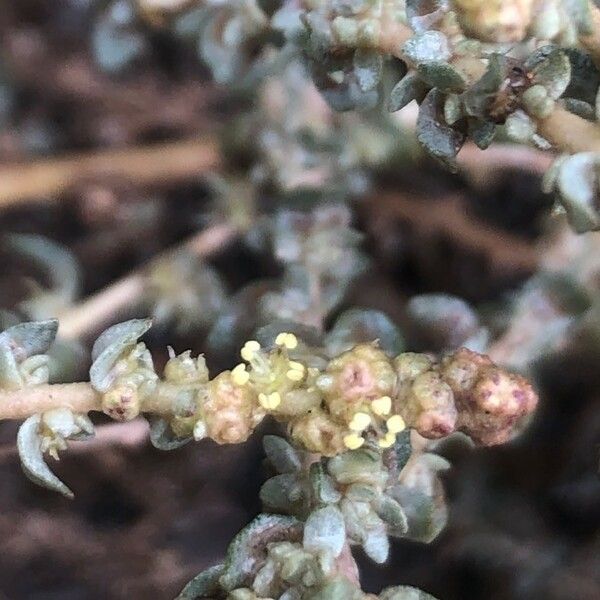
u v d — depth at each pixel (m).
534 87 0.05
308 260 0.08
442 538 0.08
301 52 0.06
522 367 0.07
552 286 0.07
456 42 0.05
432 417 0.05
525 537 0.08
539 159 0.08
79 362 0.07
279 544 0.05
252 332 0.07
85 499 0.08
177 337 0.08
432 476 0.05
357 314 0.06
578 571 0.08
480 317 0.08
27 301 0.08
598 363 0.08
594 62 0.05
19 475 0.08
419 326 0.07
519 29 0.05
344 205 0.08
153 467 0.08
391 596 0.05
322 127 0.08
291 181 0.08
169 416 0.05
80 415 0.05
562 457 0.08
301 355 0.05
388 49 0.05
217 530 0.08
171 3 0.07
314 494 0.05
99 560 0.08
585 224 0.05
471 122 0.05
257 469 0.08
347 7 0.05
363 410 0.05
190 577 0.08
